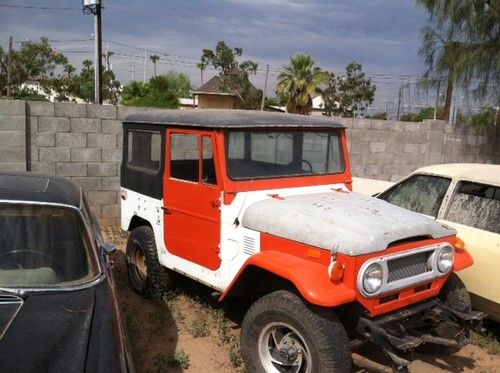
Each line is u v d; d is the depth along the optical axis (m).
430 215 5.71
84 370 2.61
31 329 2.83
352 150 11.82
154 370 4.34
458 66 13.20
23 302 3.06
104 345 2.82
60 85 49.22
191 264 5.01
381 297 3.84
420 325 4.41
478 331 5.15
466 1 13.02
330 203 4.44
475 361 4.80
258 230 4.27
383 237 3.79
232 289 4.41
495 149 13.95
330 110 50.84
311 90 36.28
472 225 5.31
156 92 40.62
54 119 8.34
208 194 4.70
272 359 4.05
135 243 5.82
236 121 4.53
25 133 8.02
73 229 3.61
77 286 3.29
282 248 4.09
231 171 4.56
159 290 5.59
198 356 4.62
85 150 8.64
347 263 3.67
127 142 5.95
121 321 3.28
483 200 5.34
